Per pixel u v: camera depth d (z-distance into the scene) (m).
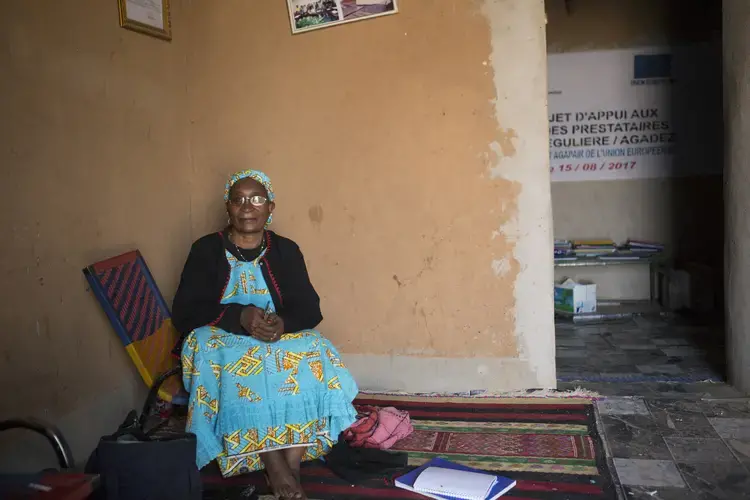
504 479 2.35
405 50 3.41
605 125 5.45
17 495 1.47
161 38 3.33
